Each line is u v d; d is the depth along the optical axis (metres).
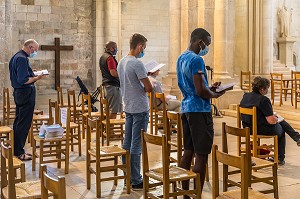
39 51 18.61
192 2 14.00
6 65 11.59
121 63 5.82
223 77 13.56
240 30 16.30
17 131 7.36
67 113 6.56
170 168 4.95
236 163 3.74
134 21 20.28
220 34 13.59
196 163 5.06
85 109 10.36
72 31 19.34
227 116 12.87
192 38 5.12
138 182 5.87
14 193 3.86
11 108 10.70
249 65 16.27
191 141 5.21
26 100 7.31
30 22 18.41
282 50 19.62
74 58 19.48
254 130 6.65
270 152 7.79
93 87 19.83
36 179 6.36
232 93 13.46
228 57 14.45
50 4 18.78
